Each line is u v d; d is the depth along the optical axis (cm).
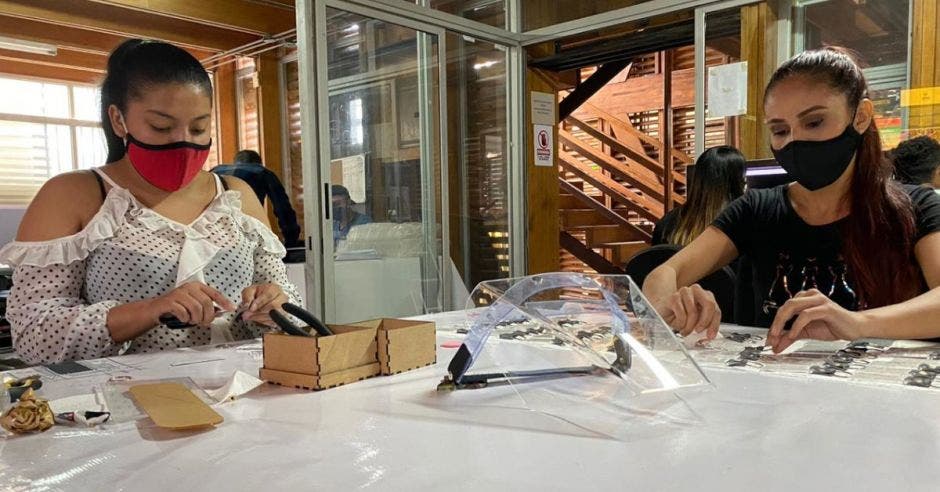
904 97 276
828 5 294
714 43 331
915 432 65
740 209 157
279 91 597
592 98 711
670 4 338
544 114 429
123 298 134
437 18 352
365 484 55
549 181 437
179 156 134
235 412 79
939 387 83
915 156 210
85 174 139
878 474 54
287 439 68
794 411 74
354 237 324
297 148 603
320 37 297
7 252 128
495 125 409
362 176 326
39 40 523
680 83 634
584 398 80
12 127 736
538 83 425
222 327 141
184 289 118
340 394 87
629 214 691
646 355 85
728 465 57
